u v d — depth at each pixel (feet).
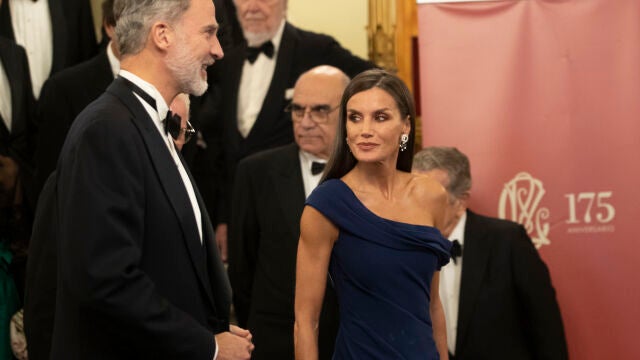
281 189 13.47
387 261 9.30
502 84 14.89
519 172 14.92
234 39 17.47
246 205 13.73
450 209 13.55
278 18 16.81
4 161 15.48
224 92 16.96
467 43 14.94
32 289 9.95
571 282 14.83
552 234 14.87
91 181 8.19
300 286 9.60
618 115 14.65
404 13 18.45
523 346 13.70
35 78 17.26
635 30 14.58
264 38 16.78
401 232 9.32
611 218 14.69
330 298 12.80
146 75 9.02
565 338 13.99
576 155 14.79
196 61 9.09
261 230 13.51
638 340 14.64
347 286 9.45
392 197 9.64
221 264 9.62
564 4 14.76
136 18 8.95
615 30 14.65
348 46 18.67
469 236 13.80
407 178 9.84
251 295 13.88
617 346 14.71
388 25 18.51
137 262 8.25
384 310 9.29
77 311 8.49
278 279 13.19
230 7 17.57
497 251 13.70
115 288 8.03
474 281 13.56
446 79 14.98
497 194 14.96
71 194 8.20
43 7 17.44
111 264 8.04
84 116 8.61
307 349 9.47
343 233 9.43
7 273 15.25
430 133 15.05
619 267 14.69
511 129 14.90
